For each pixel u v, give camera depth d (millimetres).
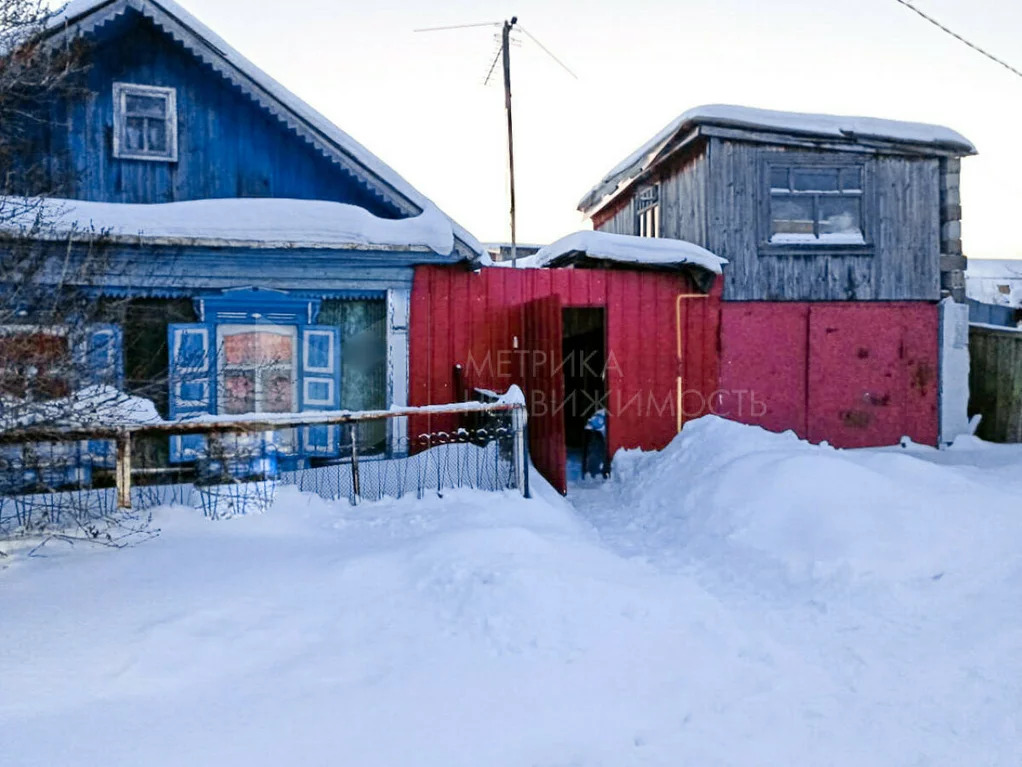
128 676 3207
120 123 8578
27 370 4957
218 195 8922
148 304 8305
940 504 5996
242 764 2646
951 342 11898
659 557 6148
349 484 7250
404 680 3393
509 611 4105
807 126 11227
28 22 5914
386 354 9000
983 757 3068
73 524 5355
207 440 7551
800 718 3377
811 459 6797
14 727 2760
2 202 5812
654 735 3137
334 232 8266
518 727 3078
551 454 8406
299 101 8789
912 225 11844
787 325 11312
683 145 11727
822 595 5043
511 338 9648
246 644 3617
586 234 10211
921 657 4062
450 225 8750
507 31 16375
